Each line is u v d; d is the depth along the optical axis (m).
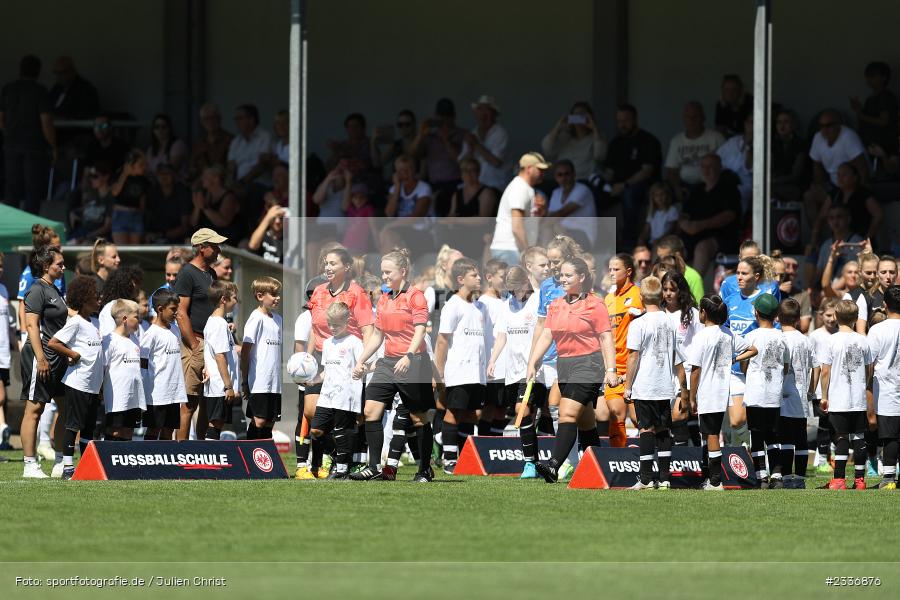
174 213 62.91
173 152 67.38
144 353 40.44
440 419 47.12
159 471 37.41
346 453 37.94
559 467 38.31
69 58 70.12
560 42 69.06
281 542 25.41
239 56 72.12
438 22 70.38
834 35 65.44
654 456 36.47
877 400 38.91
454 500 32.28
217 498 32.06
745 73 66.69
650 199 59.31
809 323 49.03
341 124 71.50
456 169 63.38
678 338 37.47
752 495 35.00
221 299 41.91
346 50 71.31
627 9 68.19
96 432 46.72
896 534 27.53
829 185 59.44
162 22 72.38
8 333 48.84
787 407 39.44
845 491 36.78
